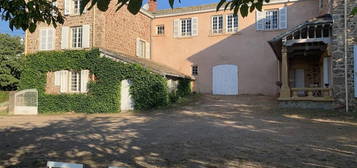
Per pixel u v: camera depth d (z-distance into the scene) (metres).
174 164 5.80
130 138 8.68
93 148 7.37
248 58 22.17
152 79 17.86
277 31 21.44
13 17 3.32
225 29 23.02
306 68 20.52
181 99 20.16
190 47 24.08
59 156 6.59
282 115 13.33
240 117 13.16
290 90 15.47
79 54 19.19
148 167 5.62
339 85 14.18
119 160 6.16
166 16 25.03
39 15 3.52
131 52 22.36
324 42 14.59
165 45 24.97
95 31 19.52
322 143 7.52
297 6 21.03
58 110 19.42
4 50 31.78
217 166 5.63
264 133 9.12
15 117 16.72
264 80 21.62
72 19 20.23
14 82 31.19
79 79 19.53
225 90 22.69
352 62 13.96
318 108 14.58
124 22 21.62
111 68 18.48
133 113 16.84
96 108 18.45
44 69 20.05
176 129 10.28
